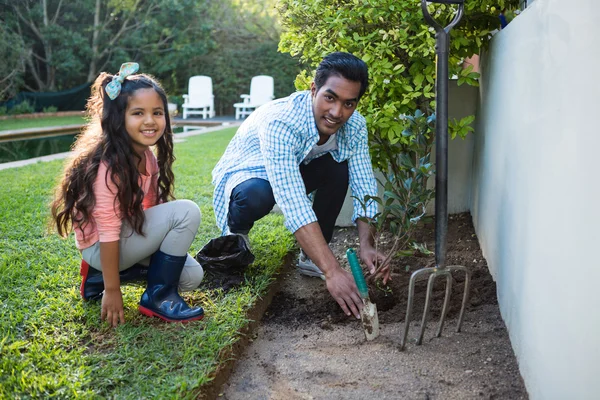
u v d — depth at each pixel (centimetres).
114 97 229
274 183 250
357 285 237
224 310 256
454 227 383
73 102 1622
